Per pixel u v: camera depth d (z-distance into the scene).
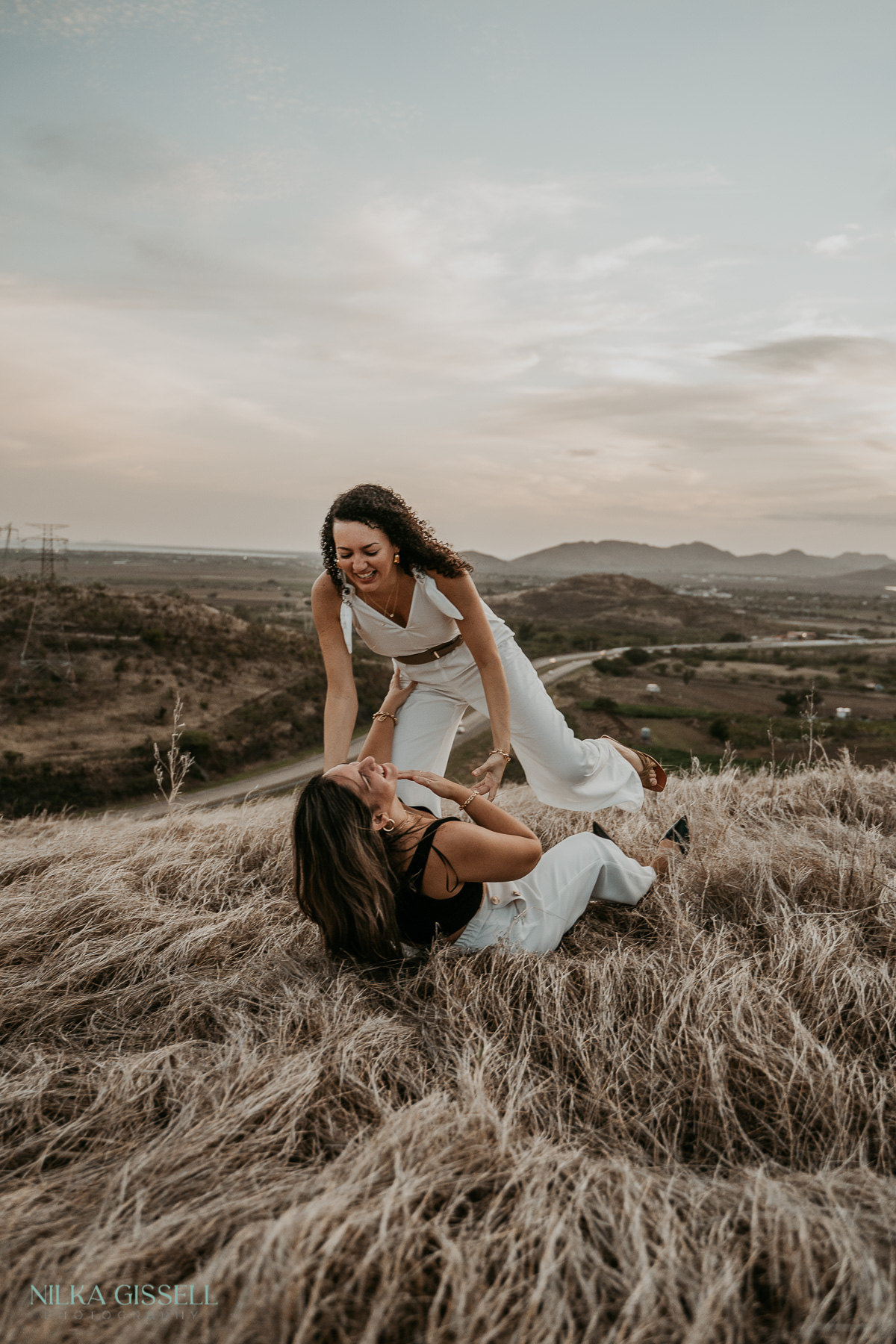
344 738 2.79
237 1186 1.38
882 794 4.00
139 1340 1.04
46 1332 1.05
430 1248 1.26
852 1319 1.11
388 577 2.68
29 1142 1.54
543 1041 1.92
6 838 3.86
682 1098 1.69
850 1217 1.28
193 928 2.53
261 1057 1.83
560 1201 1.36
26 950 2.39
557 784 3.09
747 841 3.14
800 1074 1.70
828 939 2.26
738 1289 1.14
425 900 2.24
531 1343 1.07
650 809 3.90
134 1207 1.33
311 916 2.23
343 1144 1.54
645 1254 1.18
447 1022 2.00
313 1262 1.16
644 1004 2.04
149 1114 1.64
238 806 4.55
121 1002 2.12
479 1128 1.53
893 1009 1.92
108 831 4.00
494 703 2.79
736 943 2.41
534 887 2.41
